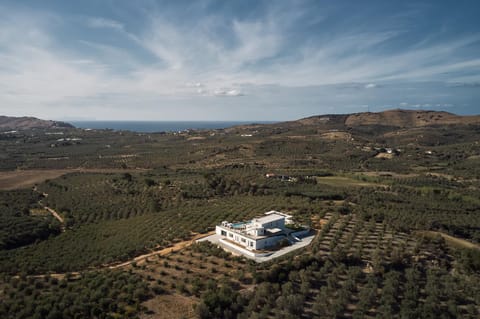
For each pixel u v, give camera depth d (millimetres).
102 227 79562
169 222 75625
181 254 56188
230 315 37906
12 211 94000
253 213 79375
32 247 68188
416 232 66875
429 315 39125
